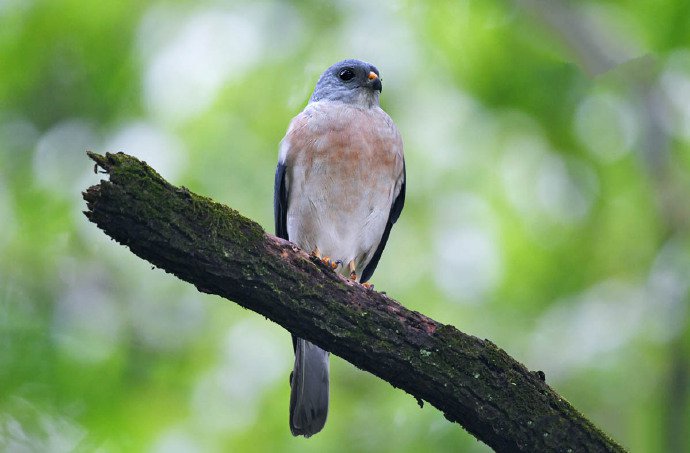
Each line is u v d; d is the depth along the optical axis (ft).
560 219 41.57
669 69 43.29
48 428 33.91
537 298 40.70
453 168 42.09
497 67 42.83
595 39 43.62
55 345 36.29
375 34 42.16
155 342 41.09
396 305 22.13
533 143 42.27
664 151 43.24
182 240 20.30
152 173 20.07
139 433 35.70
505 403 21.56
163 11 41.88
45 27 40.98
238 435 37.42
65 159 41.55
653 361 36.99
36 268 41.24
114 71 41.42
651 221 42.01
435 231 41.86
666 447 35.53
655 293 38.88
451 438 34.91
